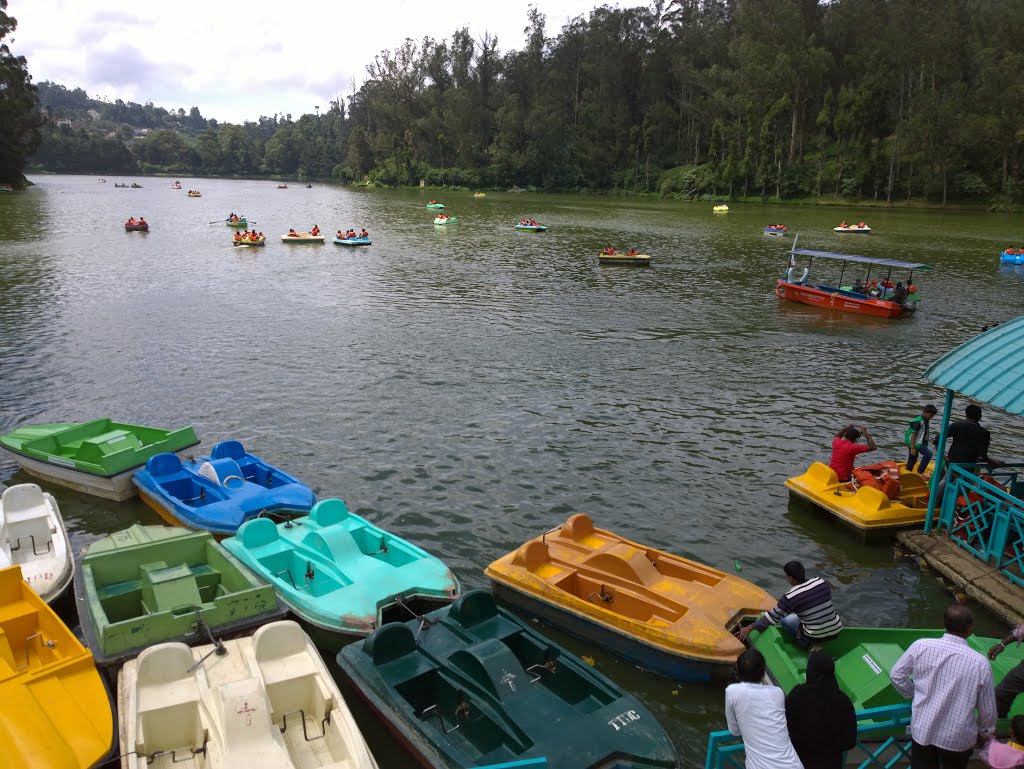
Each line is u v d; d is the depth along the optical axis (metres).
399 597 10.91
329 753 8.19
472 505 15.48
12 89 110.38
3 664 8.59
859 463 17.94
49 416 20.27
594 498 15.89
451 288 40.34
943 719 6.73
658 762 7.90
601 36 148.88
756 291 40.66
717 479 16.89
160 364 25.05
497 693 8.55
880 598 12.35
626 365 25.81
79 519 14.88
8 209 84.69
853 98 111.00
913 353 28.19
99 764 7.84
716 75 129.50
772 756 6.38
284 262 49.16
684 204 115.62
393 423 19.94
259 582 10.76
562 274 45.50
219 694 7.90
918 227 78.06
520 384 23.44
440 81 166.25
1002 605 11.30
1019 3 106.94
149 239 60.38
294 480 14.95
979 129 98.25
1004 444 19.16
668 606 10.62
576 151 145.25
